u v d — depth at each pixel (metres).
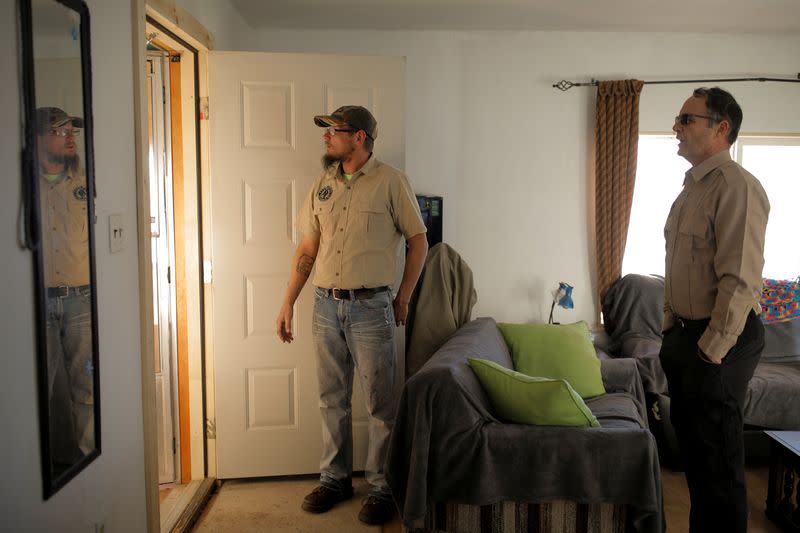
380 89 2.80
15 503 1.28
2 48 1.22
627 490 1.91
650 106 3.99
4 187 1.23
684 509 2.64
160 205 2.75
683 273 2.03
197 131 2.75
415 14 3.56
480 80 3.96
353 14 3.56
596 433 1.94
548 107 3.98
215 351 2.82
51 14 1.38
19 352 1.28
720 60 3.97
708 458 1.96
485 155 4.00
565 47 3.96
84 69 1.53
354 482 2.90
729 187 1.90
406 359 3.33
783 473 2.53
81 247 1.52
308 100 2.76
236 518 2.54
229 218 2.77
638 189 4.14
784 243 4.18
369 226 2.39
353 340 2.46
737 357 1.92
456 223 4.03
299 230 2.71
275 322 2.83
